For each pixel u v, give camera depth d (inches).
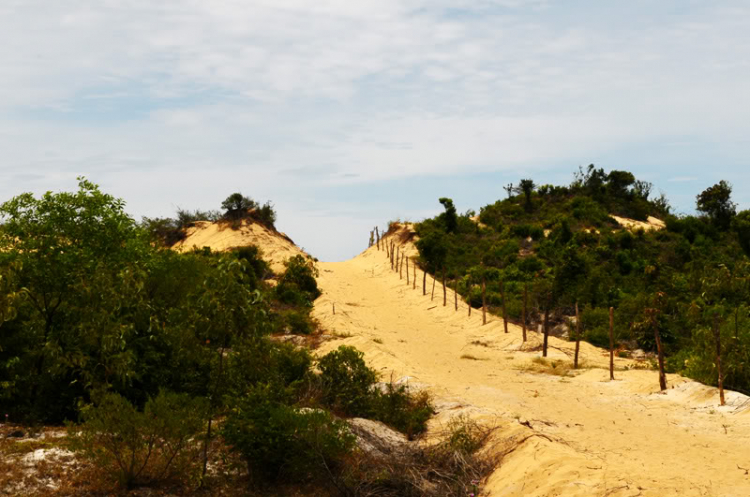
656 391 686.5
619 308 1221.7
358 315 1304.1
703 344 721.6
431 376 783.7
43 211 522.3
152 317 519.5
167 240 2100.1
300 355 620.4
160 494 379.9
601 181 2400.3
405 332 1173.1
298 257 1550.2
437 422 565.3
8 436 428.5
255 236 1968.5
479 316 1239.5
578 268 1226.0
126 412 379.6
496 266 1733.5
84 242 534.3
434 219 2188.7
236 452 443.5
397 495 412.2
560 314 1246.3
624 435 518.9
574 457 420.2
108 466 388.8
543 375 815.1
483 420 532.7
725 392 620.1
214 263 786.8
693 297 1295.5
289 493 407.8
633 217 2225.6
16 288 483.8
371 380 616.4
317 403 558.3
